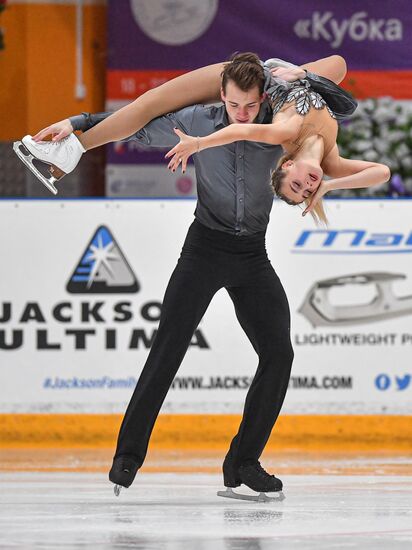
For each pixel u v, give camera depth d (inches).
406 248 749.3
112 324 752.3
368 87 1002.7
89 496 482.3
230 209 459.5
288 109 436.5
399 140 895.1
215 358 745.6
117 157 1003.3
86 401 752.3
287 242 748.6
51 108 1042.7
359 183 447.5
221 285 467.5
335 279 749.3
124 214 754.8
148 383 463.5
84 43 1036.5
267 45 1005.8
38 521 400.5
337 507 444.1
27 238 756.6
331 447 745.6
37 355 754.8
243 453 468.8
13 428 756.0
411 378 746.8
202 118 454.6
